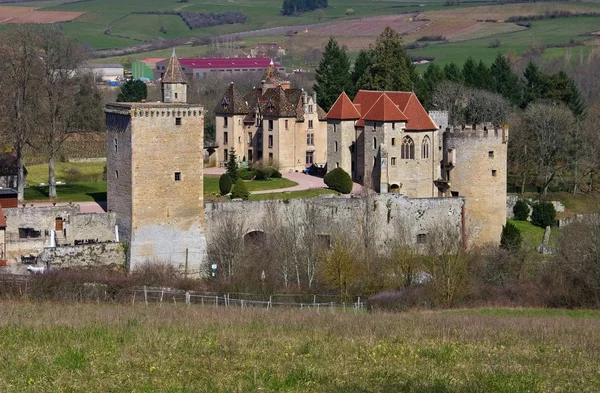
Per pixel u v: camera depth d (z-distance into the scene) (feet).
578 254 497.46
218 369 264.31
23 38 599.16
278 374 259.39
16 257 517.96
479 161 634.02
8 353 278.46
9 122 602.03
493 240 636.48
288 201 574.15
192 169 530.27
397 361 280.92
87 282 455.22
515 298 482.28
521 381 260.83
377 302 462.19
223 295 465.06
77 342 293.43
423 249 589.32
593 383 263.49
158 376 256.32
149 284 478.18
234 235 537.65
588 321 396.98
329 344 300.40
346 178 652.48
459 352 296.92
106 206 575.38
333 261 496.64
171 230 527.81
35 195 622.13
